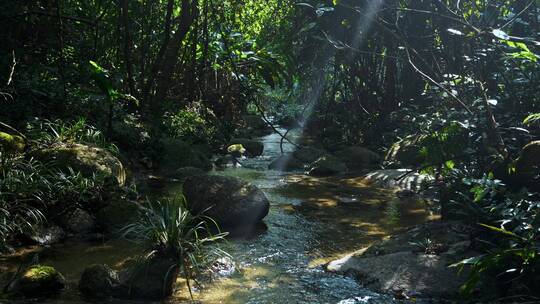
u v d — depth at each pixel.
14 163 5.91
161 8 12.14
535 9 7.64
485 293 4.27
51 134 7.50
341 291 4.50
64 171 6.36
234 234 6.04
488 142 6.42
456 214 6.07
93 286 4.31
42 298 4.18
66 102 8.55
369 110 13.66
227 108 15.47
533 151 5.27
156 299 4.29
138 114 10.72
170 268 4.36
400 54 10.18
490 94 7.32
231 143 12.34
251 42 11.26
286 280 4.75
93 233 5.79
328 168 9.80
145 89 10.99
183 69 13.23
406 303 4.25
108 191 6.35
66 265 4.91
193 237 5.80
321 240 5.90
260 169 10.26
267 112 20.77
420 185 8.32
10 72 8.12
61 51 9.13
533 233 4.15
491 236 5.02
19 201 5.58
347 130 13.93
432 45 9.58
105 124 9.07
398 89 13.21
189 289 4.30
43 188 5.85
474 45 7.63
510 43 5.23
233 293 4.44
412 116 11.09
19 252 5.17
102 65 10.84
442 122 7.07
